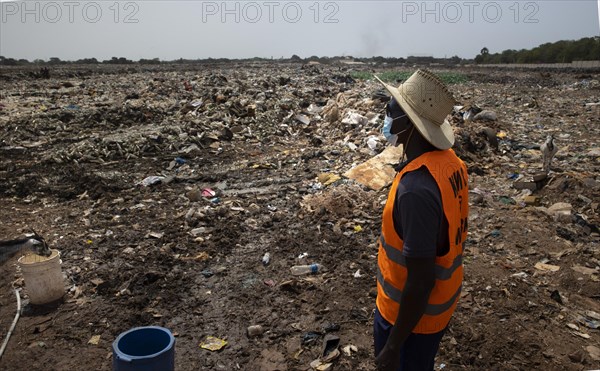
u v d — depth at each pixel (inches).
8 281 183.8
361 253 205.9
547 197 268.8
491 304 167.8
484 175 317.7
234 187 307.6
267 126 489.1
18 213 258.8
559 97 789.2
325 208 252.2
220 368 137.4
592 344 148.1
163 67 1867.6
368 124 432.5
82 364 137.8
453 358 139.6
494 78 1353.3
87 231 233.5
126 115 506.6
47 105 579.2
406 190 74.5
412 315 75.2
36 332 152.5
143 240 222.5
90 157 370.0
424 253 72.7
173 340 106.2
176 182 320.2
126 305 167.5
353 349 143.9
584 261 197.8
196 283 184.2
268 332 153.4
